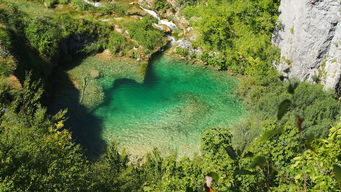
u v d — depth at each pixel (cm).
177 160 3272
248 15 4641
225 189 685
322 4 3638
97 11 5078
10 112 1902
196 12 5141
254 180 829
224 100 3988
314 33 3788
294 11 4069
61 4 5072
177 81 4303
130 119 3712
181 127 3638
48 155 1652
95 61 4519
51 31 4347
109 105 3875
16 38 4003
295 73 4116
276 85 3984
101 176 2064
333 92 3681
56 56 4303
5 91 3200
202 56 4581
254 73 4325
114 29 4844
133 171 2319
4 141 1516
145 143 3450
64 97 3888
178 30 5112
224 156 1570
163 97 4034
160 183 1581
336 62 3641
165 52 4762
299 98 3284
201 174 1488
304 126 2866
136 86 4178
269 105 3584
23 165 1497
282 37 4353
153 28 4956
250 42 4503
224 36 4581
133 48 4688
